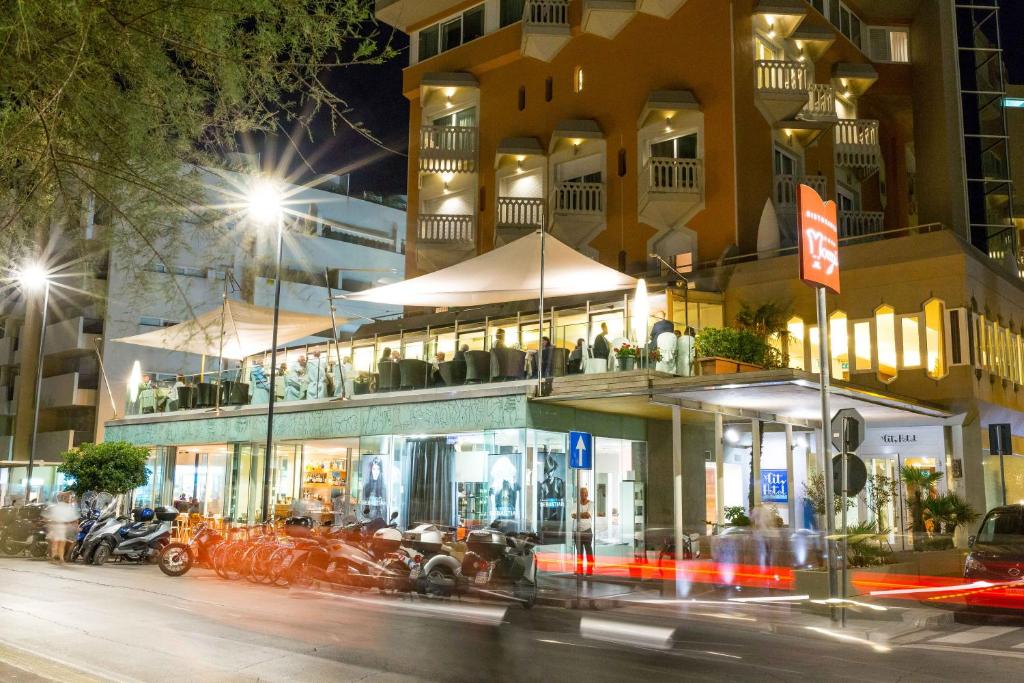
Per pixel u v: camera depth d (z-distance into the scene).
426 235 33.62
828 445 13.23
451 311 29.80
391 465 22.08
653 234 28.69
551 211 30.89
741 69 27.83
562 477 19.80
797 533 17.12
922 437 23.33
